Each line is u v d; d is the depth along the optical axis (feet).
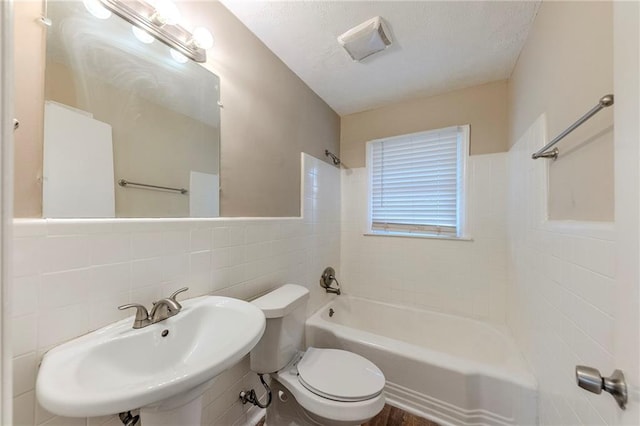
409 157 7.18
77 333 2.29
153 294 2.93
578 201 2.65
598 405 2.21
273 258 4.99
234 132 4.16
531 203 4.09
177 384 1.75
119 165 2.73
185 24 3.38
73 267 2.28
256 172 4.62
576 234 2.61
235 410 4.04
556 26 3.22
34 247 2.06
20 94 2.08
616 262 1.46
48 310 2.12
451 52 4.94
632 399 1.29
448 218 6.64
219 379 3.78
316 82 6.13
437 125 6.70
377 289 7.45
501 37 4.48
